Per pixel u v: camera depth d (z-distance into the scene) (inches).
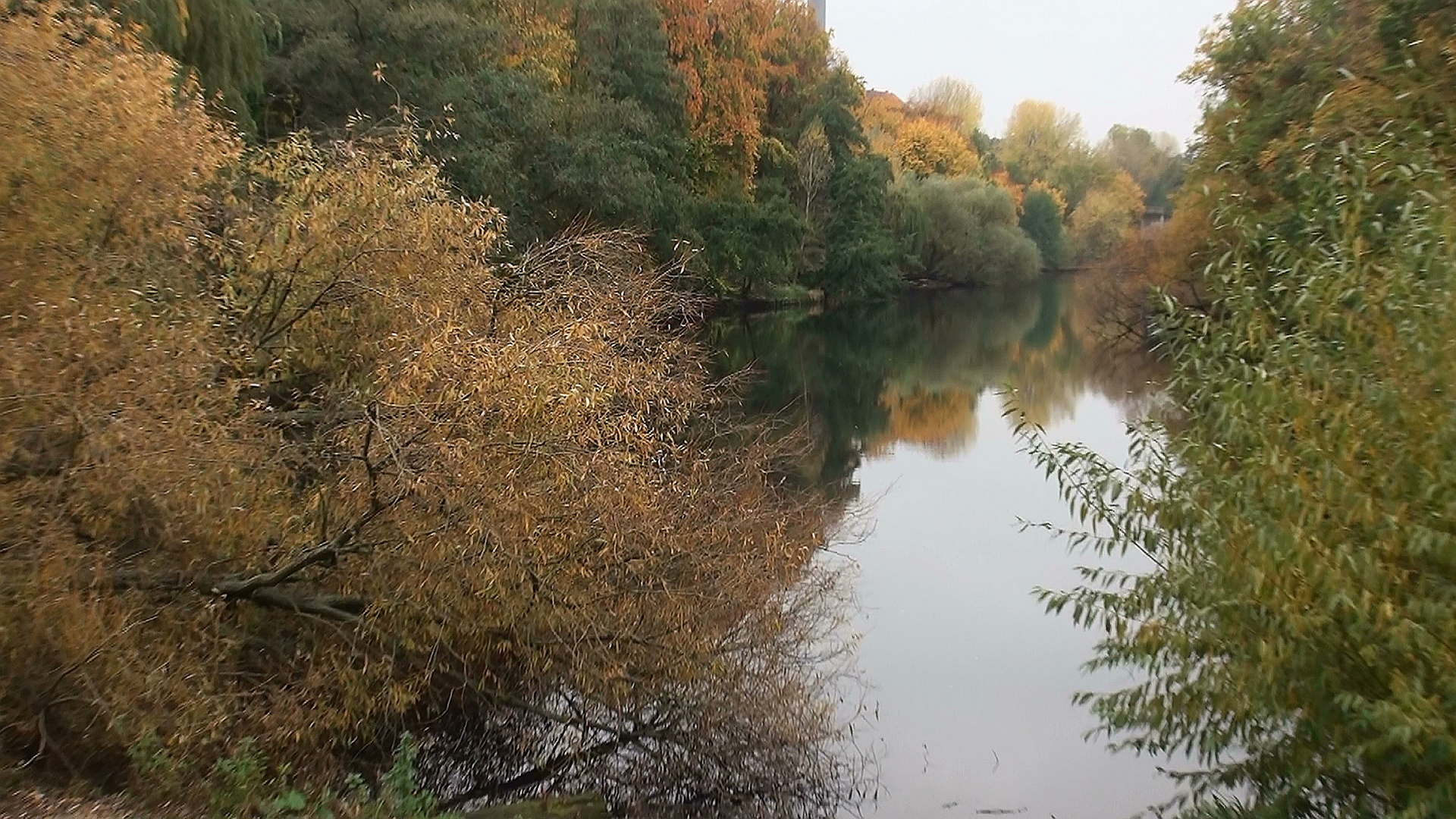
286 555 323.6
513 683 350.6
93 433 267.1
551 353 327.6
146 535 300.7
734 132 1787.6
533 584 315.3
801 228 1779.0
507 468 307.7
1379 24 620.4
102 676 264.7
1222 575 233.6
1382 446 216.1
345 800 278.2
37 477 276.4
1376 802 225.5
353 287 394.0
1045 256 3518.7
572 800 304.0
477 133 1104.8
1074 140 3818.9
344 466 325.7
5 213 304.2
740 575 358.6
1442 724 190.5
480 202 438.6
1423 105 354.9
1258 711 237.5
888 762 352.8
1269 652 213.5
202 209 403.9
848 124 2237.9
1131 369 1391.5
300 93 1083.9
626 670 337.1
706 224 1644.9
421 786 334.3
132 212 350.6
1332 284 231.5
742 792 336.8
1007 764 350.0
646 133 1298.0
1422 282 218.2
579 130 1230.9
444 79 1128.2
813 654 420.5
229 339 364.5
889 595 516.1
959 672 423.2
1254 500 227.1
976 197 2957.7
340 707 320.8
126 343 299.4
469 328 362.6
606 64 1414.9
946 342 1747.0
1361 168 247.8
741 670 346.3
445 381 313.1
